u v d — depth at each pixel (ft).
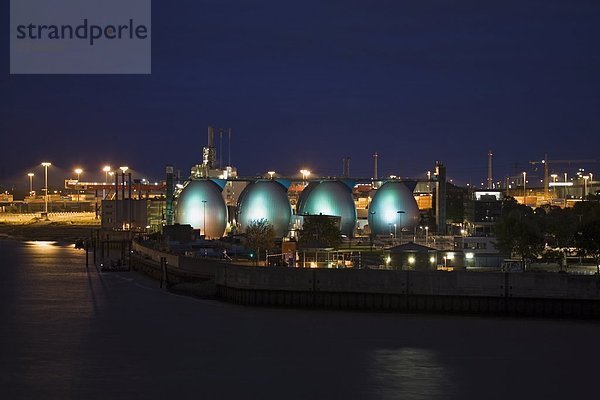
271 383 194.90
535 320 293.43
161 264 403.95
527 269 362.53
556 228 469.57
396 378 200.64
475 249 411.95
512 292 306.14
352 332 262.26
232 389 189.37
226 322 281.13
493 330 268.82
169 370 207.10
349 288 320.09
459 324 281.74
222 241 542.16
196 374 203.10
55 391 187.73
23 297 349.00
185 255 438.40
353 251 458.50
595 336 258.37
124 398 182.29
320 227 524.11
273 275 325.83
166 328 267.59
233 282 336.29
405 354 227.61
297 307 322.55
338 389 189.98
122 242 640.17
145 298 347.56
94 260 556.10
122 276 455.22
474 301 309.22
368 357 223.10
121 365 212.43
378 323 282.36
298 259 408.67
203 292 359.05
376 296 317.83
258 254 412.98
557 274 303.48
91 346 236.43
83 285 402.11
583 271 355.56
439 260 392.27
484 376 203.82
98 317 290.76
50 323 276.82
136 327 269.23
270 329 266.77
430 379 200.23
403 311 313.53
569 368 213.05
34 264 542.16
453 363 217.36
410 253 381.60
